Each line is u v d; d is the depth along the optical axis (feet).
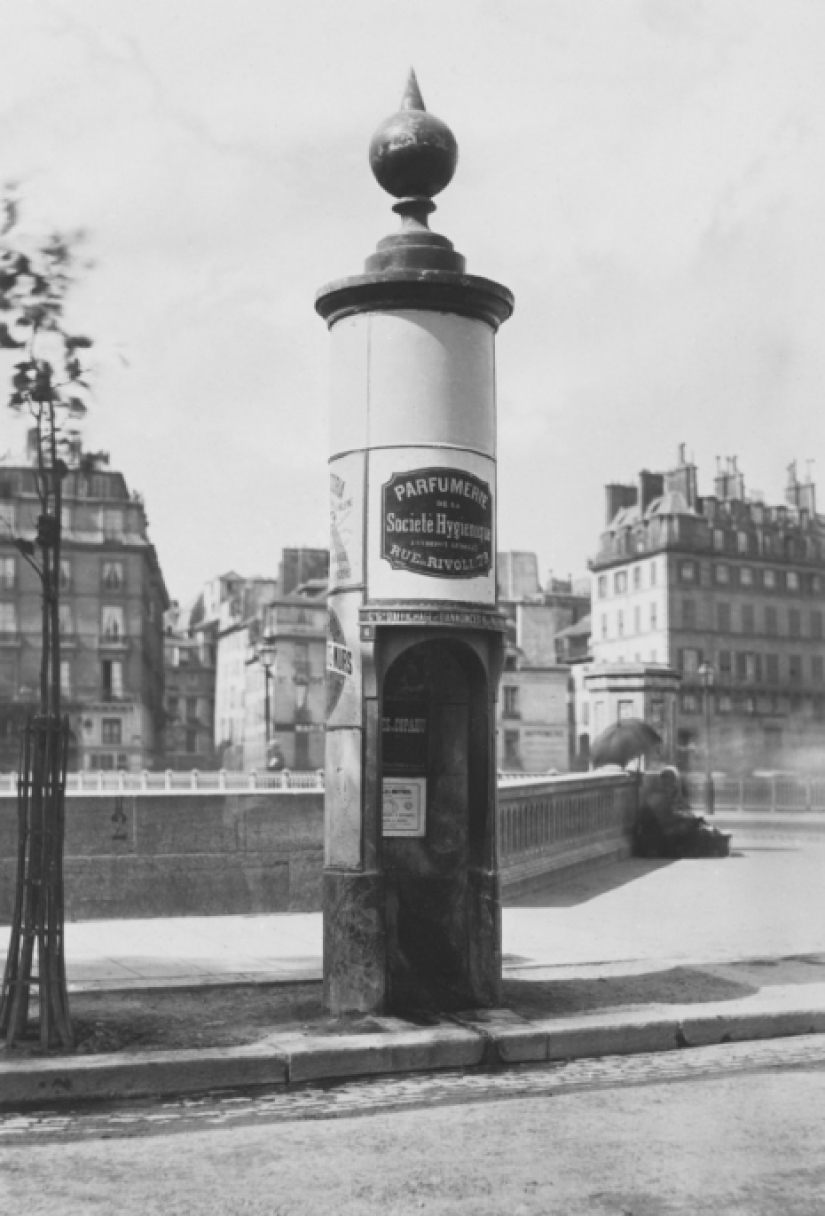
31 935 21.03
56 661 21.48
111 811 36.81
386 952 24.41
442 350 25.03
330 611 25.31
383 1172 16.28
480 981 24.75
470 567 24.97
